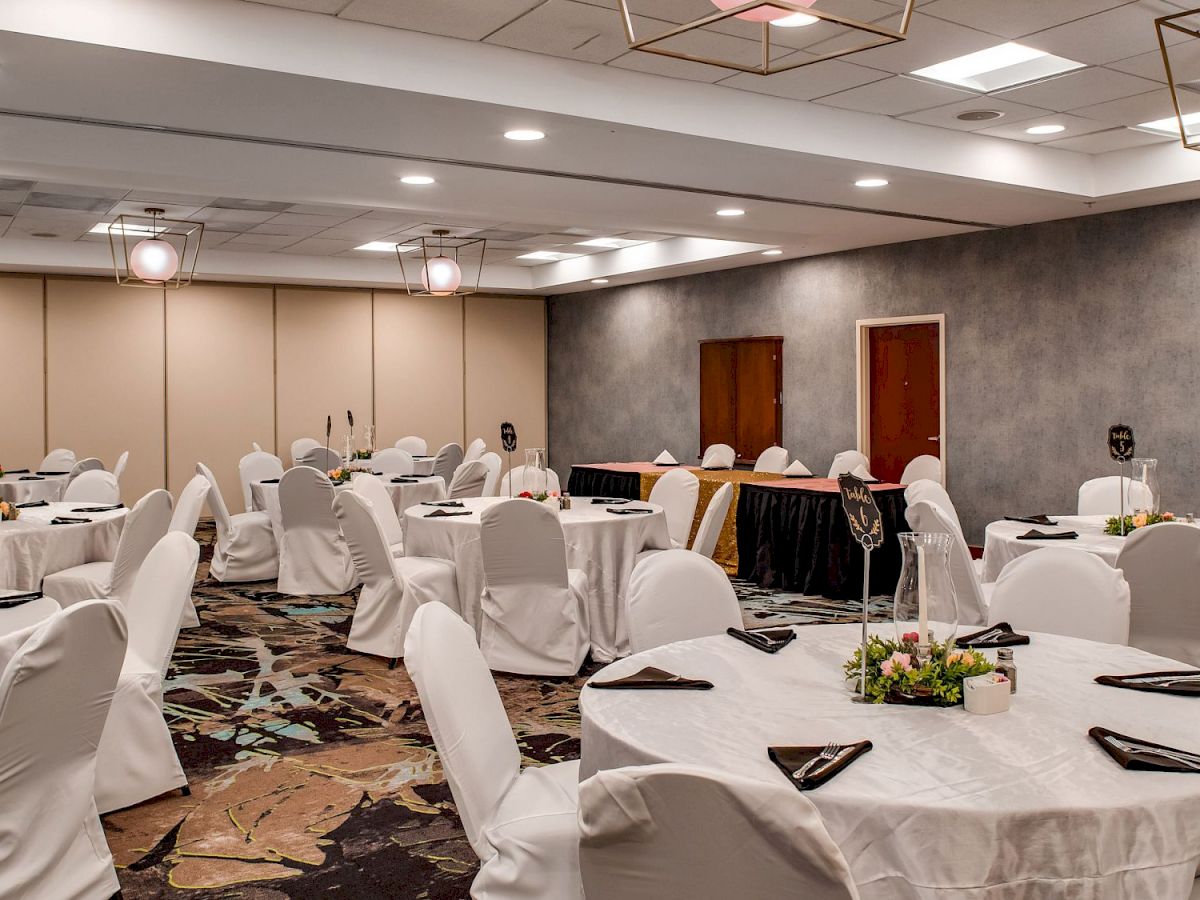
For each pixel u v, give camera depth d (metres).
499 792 2.55
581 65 5.15
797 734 2.29
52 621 2.54
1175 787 1.97
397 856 3.31
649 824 1.60
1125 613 3.38
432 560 5.98
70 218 9.55
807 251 10.27
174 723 4.70
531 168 6.40
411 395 14.16
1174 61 5.16
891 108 6.05
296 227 10.18
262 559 8.34
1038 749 2.17
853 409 10.19
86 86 4.58
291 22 4.38
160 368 12.58
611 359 13.76
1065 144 7.01
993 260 8.84
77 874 2.77
